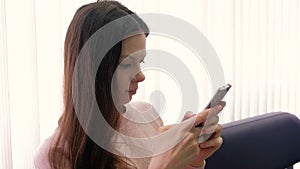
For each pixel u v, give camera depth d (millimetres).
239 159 1376
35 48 1858
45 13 1878
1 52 1809
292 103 2662
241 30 2398
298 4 2572
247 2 2410
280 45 2553
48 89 1921
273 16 2494
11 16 1821
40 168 773
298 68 2648
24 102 1883
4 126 1846
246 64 2467
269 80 2557
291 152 1574
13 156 1894
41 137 1935
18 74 1862
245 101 2504
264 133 1483
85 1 1938
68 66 737
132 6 2051
